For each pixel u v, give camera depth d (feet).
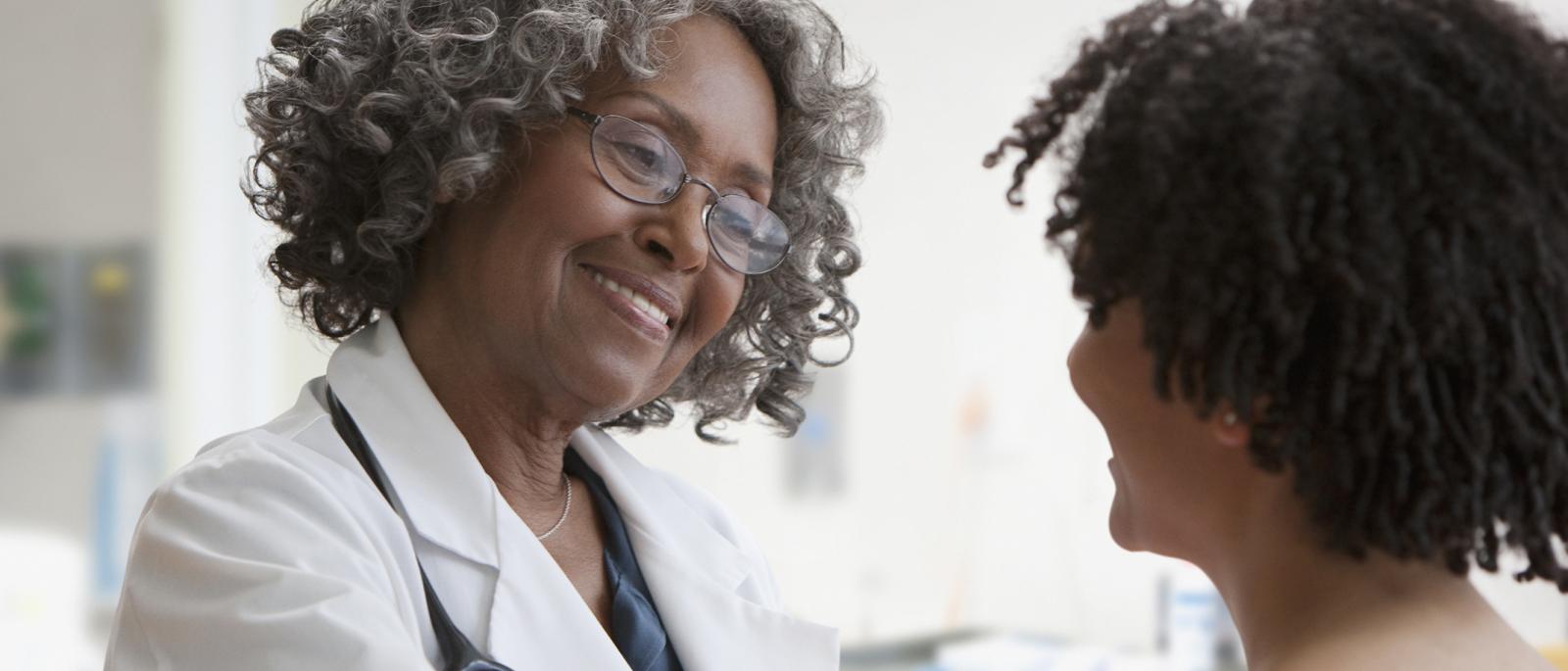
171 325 9.15
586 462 5.03
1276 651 2.28
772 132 4.87
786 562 9.52
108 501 8.92
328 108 4.47
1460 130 2.11
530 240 4.34
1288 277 2.11
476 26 4.39
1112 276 2.35
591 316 4.39
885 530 9.82
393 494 4.19
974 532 10.10
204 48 9.22
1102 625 9.95
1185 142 2.20
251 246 9.43
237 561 3.69
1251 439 2.23
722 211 4.54
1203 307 2.17
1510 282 2.11
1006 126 10.03
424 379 4.54
